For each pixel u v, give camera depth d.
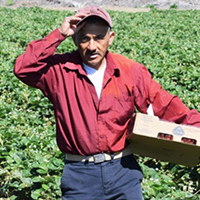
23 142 5.04
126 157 2.92
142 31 13.41
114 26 14.34
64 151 2.91
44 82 2.89
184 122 2.94
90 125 2.78
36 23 15.16
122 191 2.85
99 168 2.83
